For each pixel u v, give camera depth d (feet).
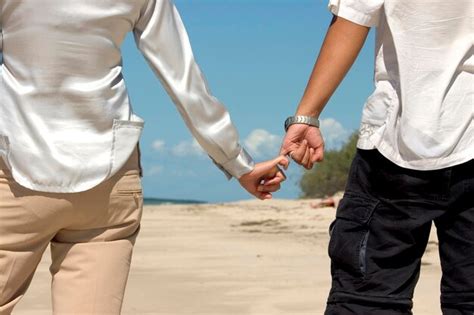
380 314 10.48
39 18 9.71
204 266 31.42
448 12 10.30
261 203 104.53
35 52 9.74
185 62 10.46
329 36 11.17
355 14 10.87
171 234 51.08
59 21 9.71
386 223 10.51
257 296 23.99
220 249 38.91
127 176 10.23
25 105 9.79
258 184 11.55
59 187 9.80
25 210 9.87
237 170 11.18
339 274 10.77
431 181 10.33
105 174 9.92
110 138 9.98
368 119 10.75
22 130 9.80
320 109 11.46
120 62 10.26
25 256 10.11
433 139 10.31
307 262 32.55
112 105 9.99
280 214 72.49
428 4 10.32
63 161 9.77
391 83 10.66
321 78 11.24
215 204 107.34
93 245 10.26
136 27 10.37
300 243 42.09
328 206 81.15
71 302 10.18
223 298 23.73
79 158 9.82
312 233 50.08
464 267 10.38
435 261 31.40
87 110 9.85
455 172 10.33
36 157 9.77
